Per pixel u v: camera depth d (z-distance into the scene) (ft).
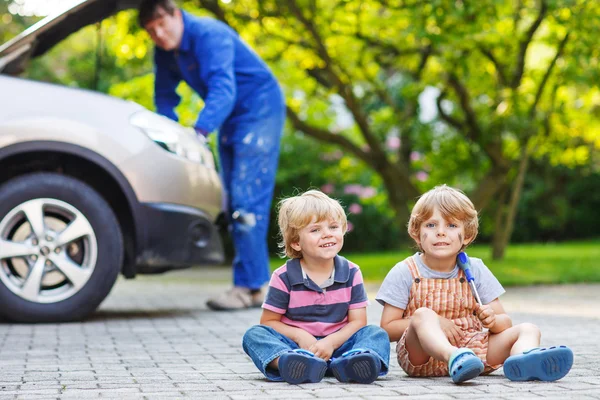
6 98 19.76
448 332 12.26
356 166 59.47
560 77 42.45
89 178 20.85
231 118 24.14
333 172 61.98
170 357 14.66
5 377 12.24
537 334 12.09
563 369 11.43
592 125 50.42
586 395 10.46
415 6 34.47
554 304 25.54
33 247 19.51
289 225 12.48
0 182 20.40
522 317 21.75
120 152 20.33
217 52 23.02
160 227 20.68
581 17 35.17
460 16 33.01
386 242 67.62
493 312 12.07
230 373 12.73
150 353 15.19
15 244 19.40
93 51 62.28
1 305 19.36
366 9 41.14
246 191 23.99
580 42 37.11
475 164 48.70
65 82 62.54
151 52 44.45
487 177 44.21
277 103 24.43
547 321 20.75
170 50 23.79
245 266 24.27
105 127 20.31
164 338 17.47
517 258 48.44
